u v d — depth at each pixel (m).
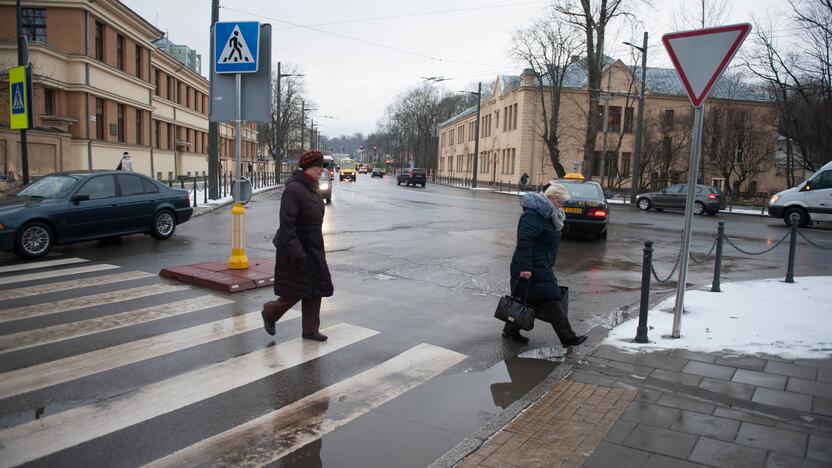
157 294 7.27
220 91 8.66
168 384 4.46
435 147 99.94
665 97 51.06
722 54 5.45
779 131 33.34
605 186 49.97
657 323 6.56
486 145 64.50
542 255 5.76
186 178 42.97
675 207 29.20
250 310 6.66
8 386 4.31
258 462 3.36
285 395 4.36
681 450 3.54
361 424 3.93
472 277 9.32
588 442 3.65
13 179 18.27
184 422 3.84
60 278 8.11
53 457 3.31
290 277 5.36
